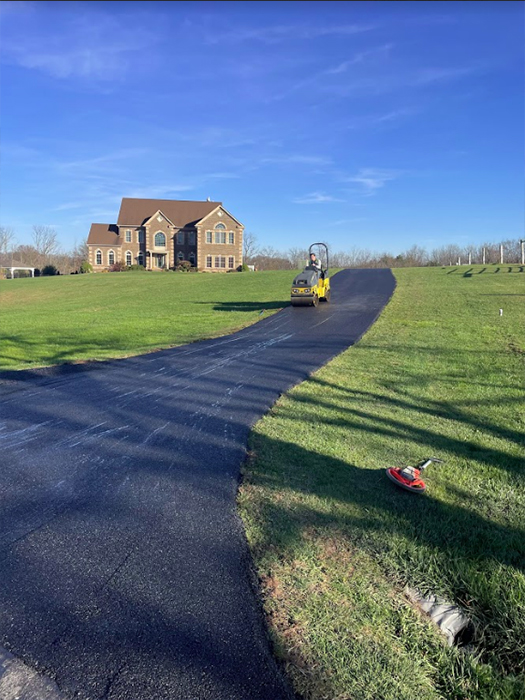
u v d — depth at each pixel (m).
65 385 7.48
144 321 16.27
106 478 4.09
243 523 3.31
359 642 2.29
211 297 24.72
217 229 58.22
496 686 2.09
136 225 59.78
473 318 12.96
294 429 5.12
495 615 2.46
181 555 2.98
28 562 2.95
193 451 4.63
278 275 37.41
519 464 4.18
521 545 3.00
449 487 3.76
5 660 2.21
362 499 3.58
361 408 5.82
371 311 15.55
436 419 5.37
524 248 35.62
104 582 2.74
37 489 3.92
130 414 5.89
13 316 19.36
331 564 2.85
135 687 2.07
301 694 2.03
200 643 2.29
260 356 9.41
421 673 2.14
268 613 2.48
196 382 7.47
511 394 6.25
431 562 2.84
